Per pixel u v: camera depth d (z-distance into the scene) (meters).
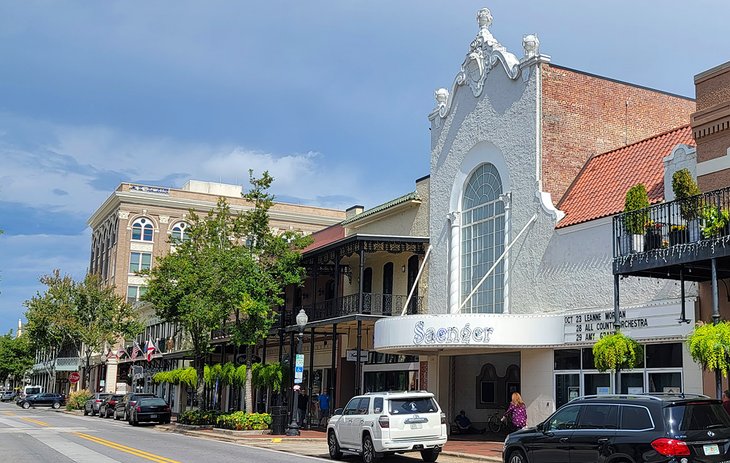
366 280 38.50
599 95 28.14
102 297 67.38
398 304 34.28
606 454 13.04
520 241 26.84
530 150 27.00
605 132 27.94
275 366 36.00
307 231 86.44
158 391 64.81
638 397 13.05
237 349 47.38
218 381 46.00
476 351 27.97
